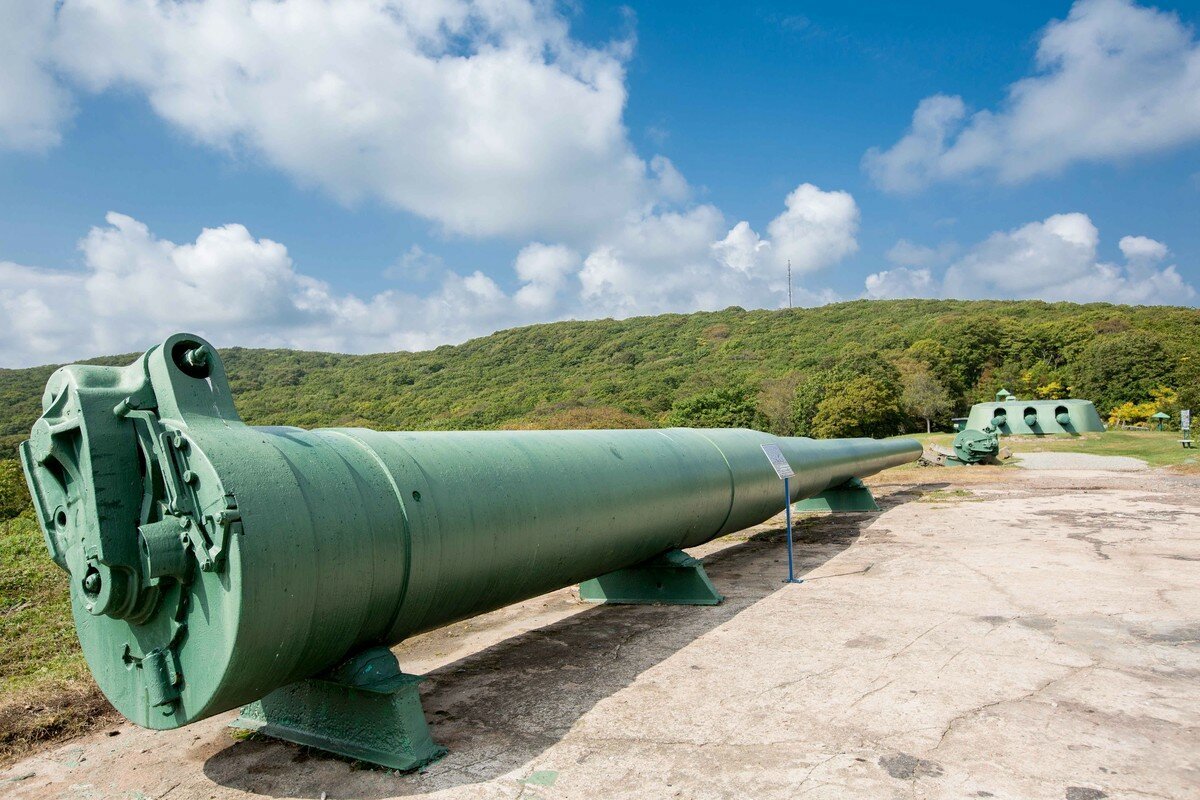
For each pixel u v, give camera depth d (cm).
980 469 2211
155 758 397
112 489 312
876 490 1730
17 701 475
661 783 340
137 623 331
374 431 426
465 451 450
